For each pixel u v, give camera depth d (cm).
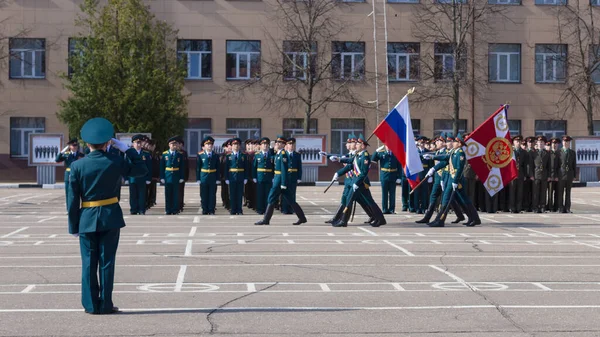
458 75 4388
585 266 1273
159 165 2566
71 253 1413
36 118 4362
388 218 2173
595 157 4009
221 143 3672
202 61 4441
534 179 2398
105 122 893
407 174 1966
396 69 4538
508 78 4572
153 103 3969
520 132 4569
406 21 4500
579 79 4494
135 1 4056
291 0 4391
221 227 1897
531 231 1833
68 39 4341
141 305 941
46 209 2488
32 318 866
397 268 1241
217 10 4419
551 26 4550
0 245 1531
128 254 1394
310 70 4347
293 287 1068
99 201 874
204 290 1043
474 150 2048
